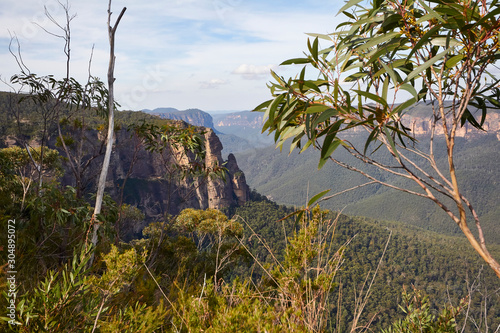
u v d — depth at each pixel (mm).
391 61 1977
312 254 2133
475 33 1579
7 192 6191
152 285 3031
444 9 1440
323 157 1521
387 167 1538
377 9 1815
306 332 1626
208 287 2195
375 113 1446
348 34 1952
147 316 1989
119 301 2648
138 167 75438
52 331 1487
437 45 1785
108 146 5691
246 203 92375
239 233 9406
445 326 2160
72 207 5566
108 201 6188
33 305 1539
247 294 1970
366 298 1706
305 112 1533
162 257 7742
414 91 1426
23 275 3047
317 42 1780
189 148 8008
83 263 1624
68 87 6180
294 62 1839
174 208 73938
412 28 1782
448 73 1897
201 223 11445
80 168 6254
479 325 1709
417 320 2318
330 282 1915
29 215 5324
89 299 1722
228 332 1615
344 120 1492
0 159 6500
